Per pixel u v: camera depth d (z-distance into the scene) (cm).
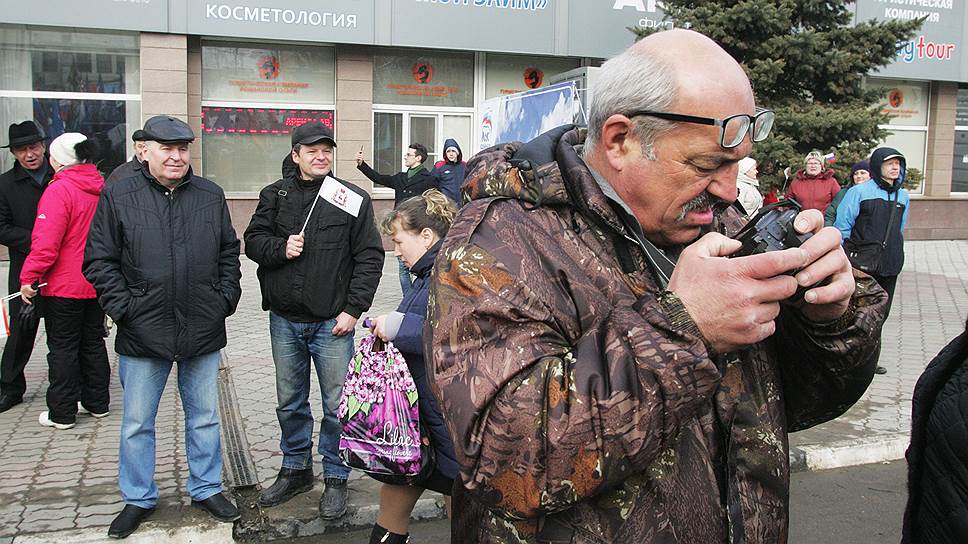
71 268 505
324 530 394
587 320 135
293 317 399
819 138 1051
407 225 319
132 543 366
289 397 410
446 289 137
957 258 1412
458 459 130
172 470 448
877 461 495
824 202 901
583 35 1393
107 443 493
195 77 1251
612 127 143
